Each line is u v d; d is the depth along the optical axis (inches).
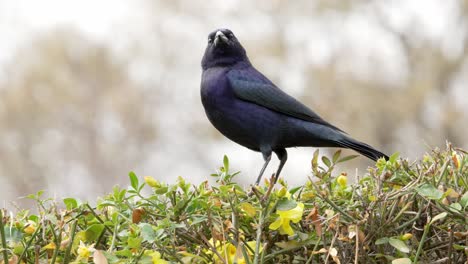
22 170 1176.2
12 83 1284.4
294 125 432.5
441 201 211.8
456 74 1209.4
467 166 232.8
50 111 1268.5
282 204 205.3
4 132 1229.1
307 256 217.8
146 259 201.9
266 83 440.1
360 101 1125.7
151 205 221.9
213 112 446.9
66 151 1263.5
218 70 447.8
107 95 1306.6
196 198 219.3
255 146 448.1
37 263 207.2
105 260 195.5
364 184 233.1
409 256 215.8
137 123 1300.4
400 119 1127.0
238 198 224.2
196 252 213.5
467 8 1255.5
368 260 212.8
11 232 214.4
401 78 1205.1
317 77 1150.3
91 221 225.1
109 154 1278.3
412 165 239.6
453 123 1139.9
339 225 212.7
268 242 216.8
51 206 226.8
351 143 425.1
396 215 219.1
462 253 216.5
